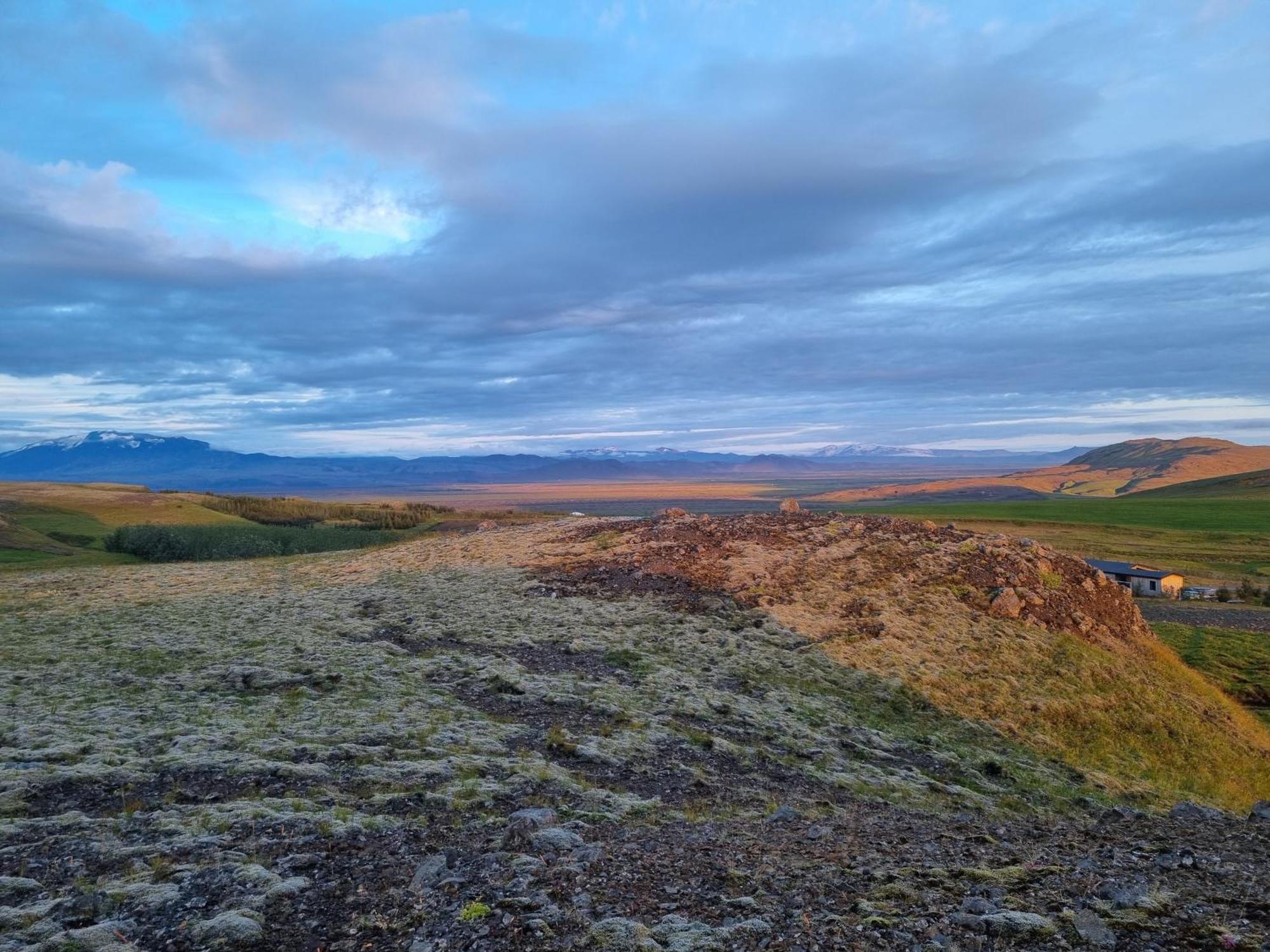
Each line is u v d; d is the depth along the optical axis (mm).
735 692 24578
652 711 21234
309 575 49000
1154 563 120375
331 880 9094
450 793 12742
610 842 10984
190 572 52312
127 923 7820
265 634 30016
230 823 10898
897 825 13859
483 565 45438
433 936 7645
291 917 8125
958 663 29234
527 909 8172
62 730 15906
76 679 22500
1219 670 55938
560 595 36625
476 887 8789
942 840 12367
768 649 29000
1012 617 34125
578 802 13172
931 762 20844
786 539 42969
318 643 28109
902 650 29625
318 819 11070
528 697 21453
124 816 11234
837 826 13258
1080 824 15688
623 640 29141
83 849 9859
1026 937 7555
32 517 156750
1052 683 28656
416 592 39438
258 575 50125
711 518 50031
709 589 35906
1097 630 34375
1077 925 7711
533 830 11109
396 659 25438
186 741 15133
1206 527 166000
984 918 7906
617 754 16922
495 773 14422
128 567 56281
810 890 9109
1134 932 7668
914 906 8492
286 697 20219
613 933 7527
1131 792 21344
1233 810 22047
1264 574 109688
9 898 8445
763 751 18812
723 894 9000
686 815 13258
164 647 27562
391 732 16703
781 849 11234
